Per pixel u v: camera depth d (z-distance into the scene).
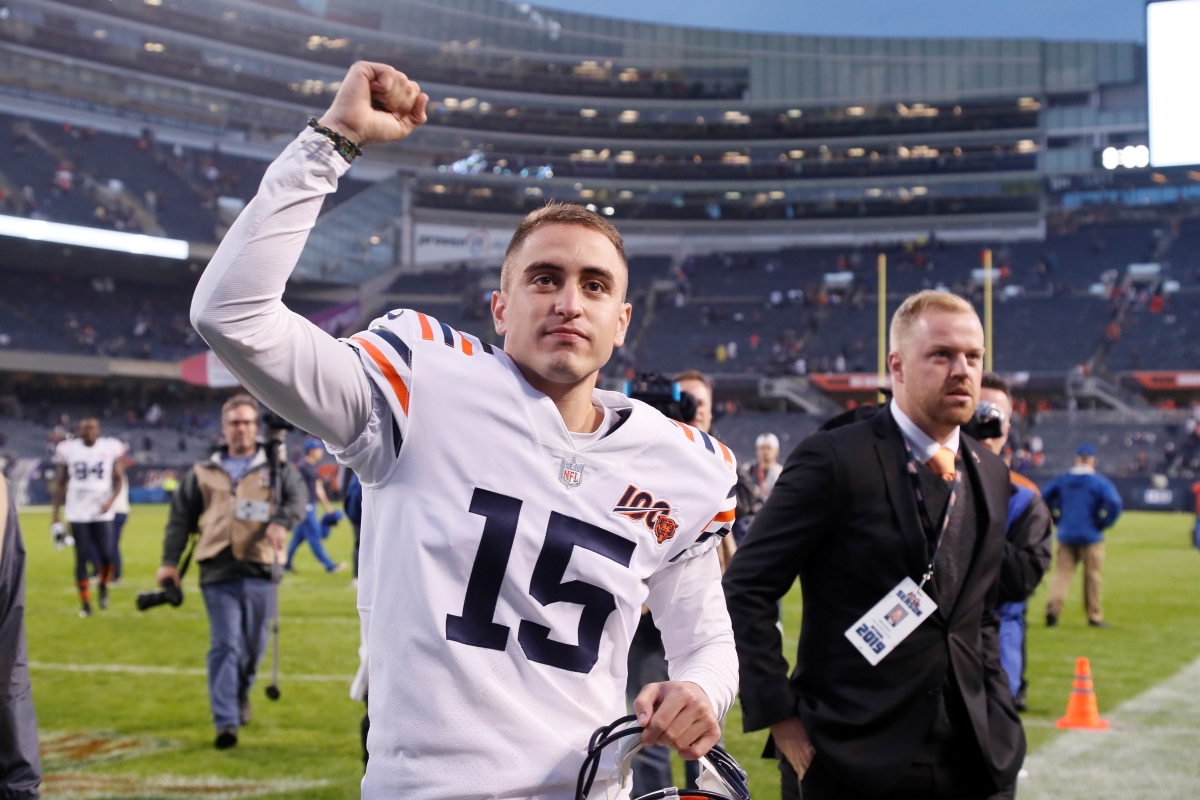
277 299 1.62
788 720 2.79
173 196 38.69
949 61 46.84
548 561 1.78
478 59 46.91
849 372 36.81
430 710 1.70
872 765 2.65
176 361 36.38
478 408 1.78
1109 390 33.53
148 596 5.63
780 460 33.88
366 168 44.69
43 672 7.51
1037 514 3.84
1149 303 36.84
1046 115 46.41
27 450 31.52
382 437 1.76
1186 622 10.00
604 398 2.02
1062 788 4.91
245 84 42.38
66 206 35.16
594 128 48.47
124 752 5.39
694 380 5.38
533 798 1.71
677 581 2.05
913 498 2.79
